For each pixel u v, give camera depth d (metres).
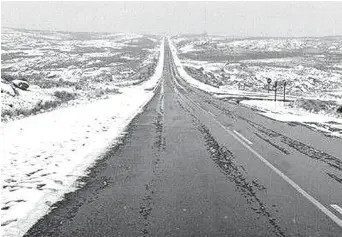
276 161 9.88
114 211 6.14
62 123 16.19
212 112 22.25
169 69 85.19
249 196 6.90
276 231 5.31
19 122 15.84
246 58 117.69
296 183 7.80
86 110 21.38
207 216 5.87
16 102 20.02
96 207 6.35
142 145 12.08
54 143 12.05
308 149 11.57
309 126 17.05
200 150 11.30
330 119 20.30
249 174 8.51
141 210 6.17
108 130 15.16
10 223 5.70
